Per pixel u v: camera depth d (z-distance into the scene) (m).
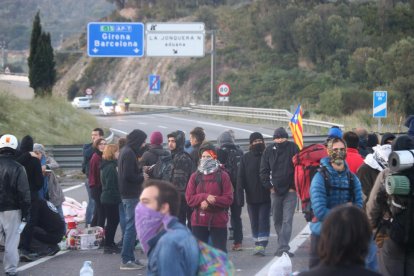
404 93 113.25
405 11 143.88
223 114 103.50
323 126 75.25
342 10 148.62
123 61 175.50
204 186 19.39
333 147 15.44
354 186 15.49
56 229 24.09
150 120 102.50
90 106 141.12
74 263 22.83
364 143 25.09
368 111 95.38
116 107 128.25
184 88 151.62
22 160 23.00
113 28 90.81
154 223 10.31
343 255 8.47
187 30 92.62
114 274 21.05
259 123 93.31
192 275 9.98
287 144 22.47
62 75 196.00
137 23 91.19
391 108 107.31
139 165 22.14
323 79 127.81
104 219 26.30
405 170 13.73
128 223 21.69
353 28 139.25
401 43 122.25
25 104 73.62
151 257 10.14
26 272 21.53
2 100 69.00
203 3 196.00
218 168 19.53
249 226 30.00
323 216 15.10
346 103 105.25
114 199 23.89
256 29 153.50
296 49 143.62
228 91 102.75
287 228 22.47
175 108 120.38
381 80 121.88
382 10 143.50
